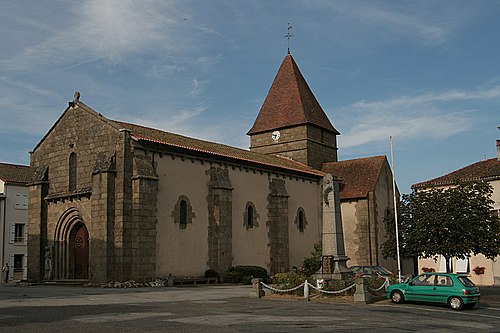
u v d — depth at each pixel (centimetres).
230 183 3522
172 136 3572
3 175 5334
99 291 2503
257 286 2278
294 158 4800
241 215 3622
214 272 3291
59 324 1384
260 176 3856
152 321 1464
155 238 2975
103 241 2878
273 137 4947
